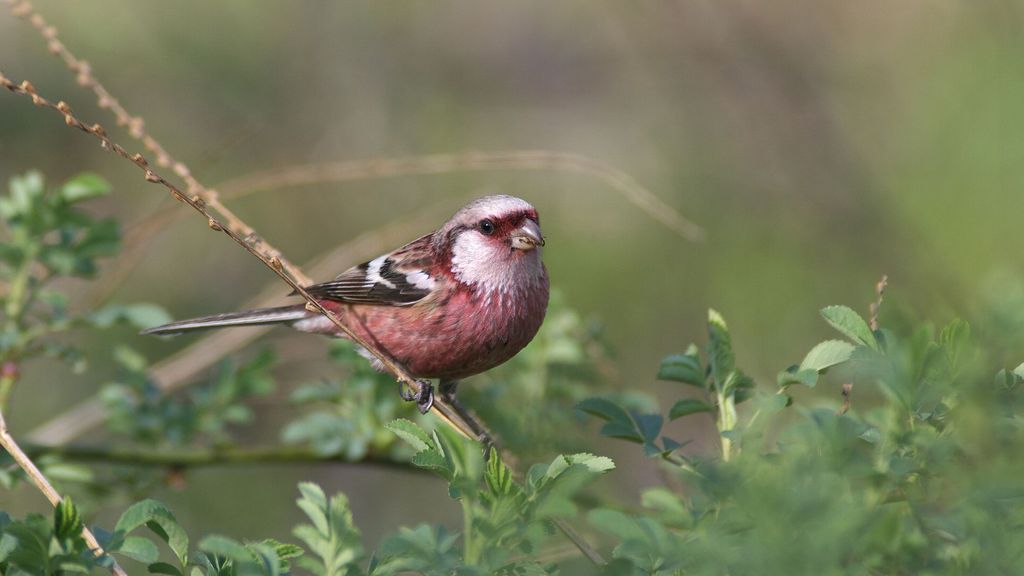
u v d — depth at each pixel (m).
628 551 4.20
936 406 4.60
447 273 8.63
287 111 16.47
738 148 16.30
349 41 17.06
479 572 4.26
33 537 4.38
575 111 17.22
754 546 3.90
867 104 16.30
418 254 8.89
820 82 16.72
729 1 17.20
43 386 13.21
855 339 4.85
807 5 17.08
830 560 3.80
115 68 15.61
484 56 17.52
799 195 15.13
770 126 16.34
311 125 16.59
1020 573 3.99
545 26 17.67
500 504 4.54
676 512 4.55
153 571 4.49
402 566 4.56
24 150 14.91
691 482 4.39
